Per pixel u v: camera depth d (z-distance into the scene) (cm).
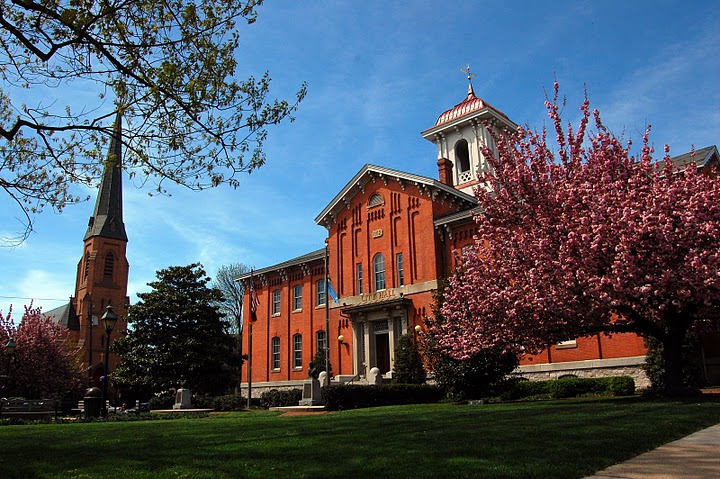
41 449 978
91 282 8612
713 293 1555
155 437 1162
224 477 654
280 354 4469
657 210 1683
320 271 4275
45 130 1209
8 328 4669
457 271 2419
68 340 6656
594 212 1716
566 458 704
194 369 3622
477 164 4353
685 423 1038
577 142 2028
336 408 2286
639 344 2594
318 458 765
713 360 2500
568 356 2816
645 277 1617
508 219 2025
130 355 3688
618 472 634
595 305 1650
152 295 3781
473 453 757
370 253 3744
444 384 2477
